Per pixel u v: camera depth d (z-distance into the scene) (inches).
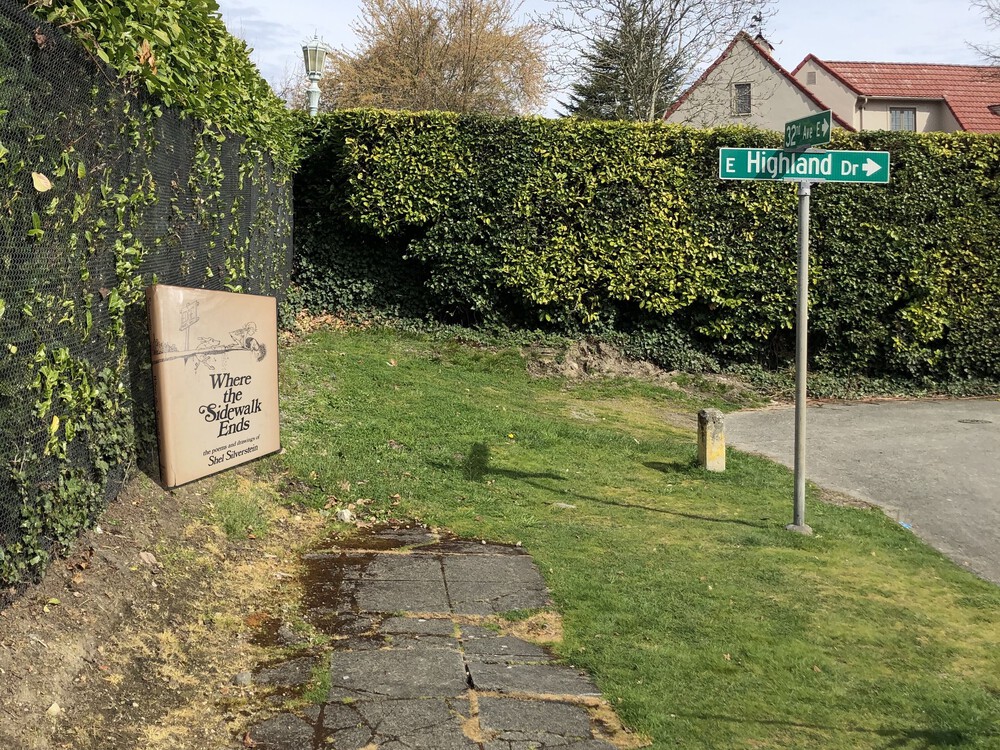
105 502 199.5
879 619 226.4
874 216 637.9
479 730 155.3
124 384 211.6
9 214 146.6
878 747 159.3
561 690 173.0
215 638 183.3
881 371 665.0
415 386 466.9
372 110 611.2
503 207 615.5
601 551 264.5
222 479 263.0
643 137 619.5
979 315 655.1
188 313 237.5
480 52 1414.9
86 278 180.9
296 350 498.3
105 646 162.1
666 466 391.2
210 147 298.0
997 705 180.2
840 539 297.7
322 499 281.6
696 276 627.5
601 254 622.8
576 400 537.0
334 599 214.5
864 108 1595.7
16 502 152.6
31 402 156.8
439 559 247.4
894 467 427.5
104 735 141.6
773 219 630.5
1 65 142.1
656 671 184.1
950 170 643.5
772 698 176.2
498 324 633.6
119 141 202.1
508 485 330.0
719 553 271.1
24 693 137.9
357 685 169.6
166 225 245.0
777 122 1333.7
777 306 637.3
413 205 616.1
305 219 644.7
